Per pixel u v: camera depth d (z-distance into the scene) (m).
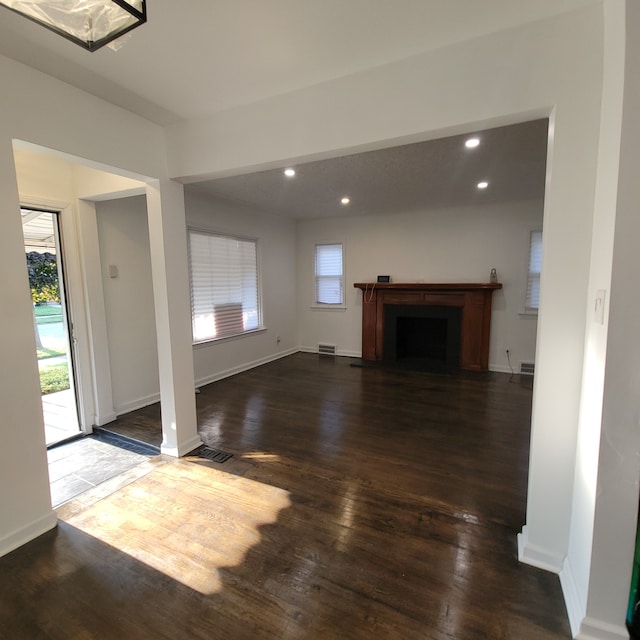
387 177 3.64
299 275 6.50
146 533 1.95
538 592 1.56
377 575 1.65
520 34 1.54
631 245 1.17
